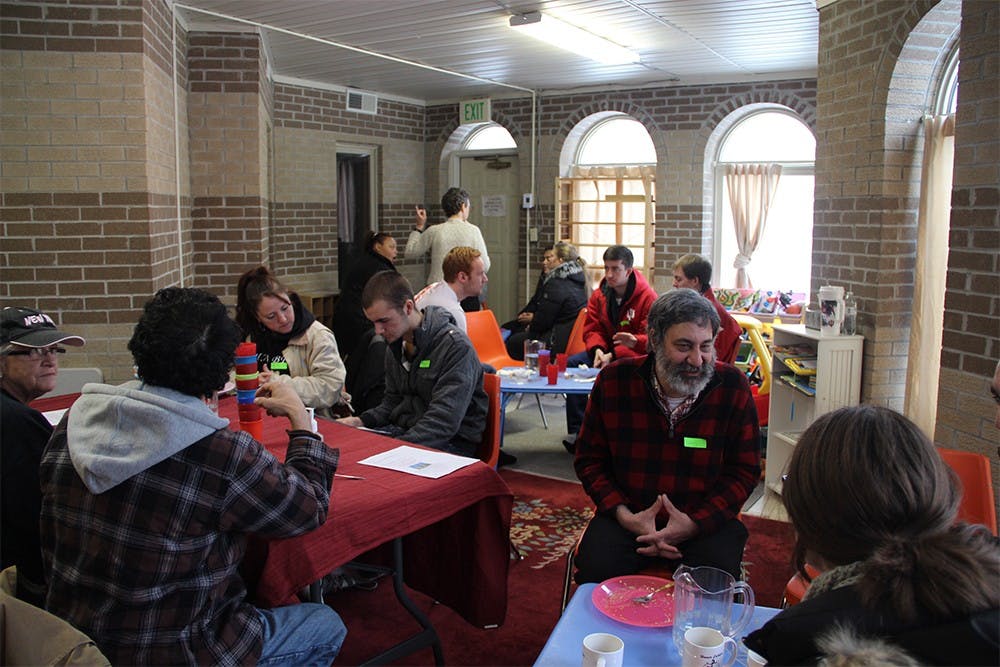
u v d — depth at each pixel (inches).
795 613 41.5
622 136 342.3
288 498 69.2
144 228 159.9
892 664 36.2
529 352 189.5
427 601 127.9
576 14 212.4
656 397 100.7
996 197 121.7
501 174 367.9
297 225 321.7
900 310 168.7
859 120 171.5
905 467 41.8
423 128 373.7
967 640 36.3
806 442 45.1
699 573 66.7
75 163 156.7
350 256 365.7
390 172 359.9
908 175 166.1
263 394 93.7
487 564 103.4
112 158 157.4
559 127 340.2
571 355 212.8
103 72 155.2
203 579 66.4
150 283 161.3
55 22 153.5
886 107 163.2
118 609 64.4
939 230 165.8
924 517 41.3
